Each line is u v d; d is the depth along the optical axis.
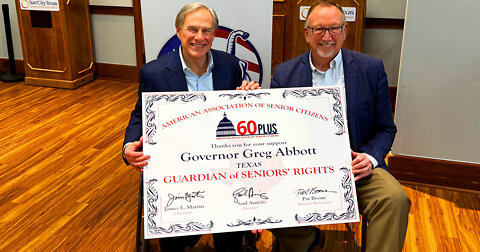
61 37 4.95
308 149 1.74
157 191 1.66
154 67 1.98
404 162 3.01
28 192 2.89
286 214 1.70
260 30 2.40
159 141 1.69
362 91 2.00
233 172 1.70
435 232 2.48
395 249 1.76
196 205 1.67
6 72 5.69
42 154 3.44
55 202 2.79
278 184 1.71
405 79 2.86
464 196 2.88
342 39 1.97
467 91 2.76
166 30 2.42
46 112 4.35
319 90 1.79
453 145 2.89
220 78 2.05
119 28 5.28
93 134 3.84
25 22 5.01
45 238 2.42
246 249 2.19
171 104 1.72
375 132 2.08
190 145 1.70
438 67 2.77
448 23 2.68
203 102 1.73
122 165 3.30
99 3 5.22
